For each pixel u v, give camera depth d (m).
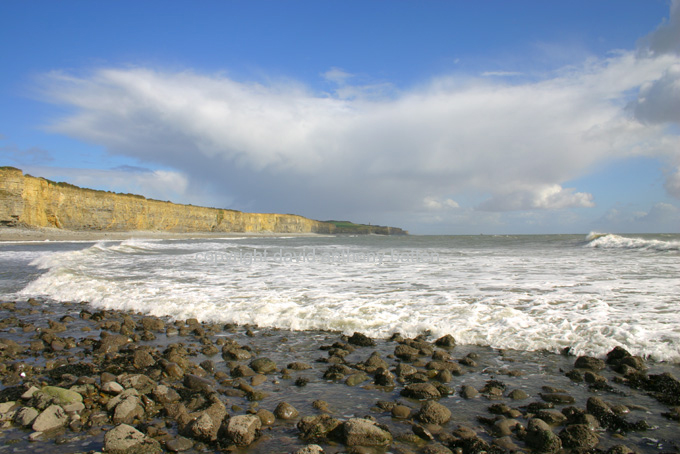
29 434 3.80
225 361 5.91
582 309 8.16
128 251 29.89
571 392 4.59
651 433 3.65
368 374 5.28
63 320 8.75
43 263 19.83
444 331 6.96
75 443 3.63
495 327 7.07
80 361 6.00
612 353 5.57
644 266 16.08
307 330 7.65
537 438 3.45
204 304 9.50
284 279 13.49
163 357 6.02
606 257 20.77
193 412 4.13
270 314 8.47
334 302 9.37
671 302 8.77
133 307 9.89
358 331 7.33
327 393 4.69
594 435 3.53
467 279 12.84
